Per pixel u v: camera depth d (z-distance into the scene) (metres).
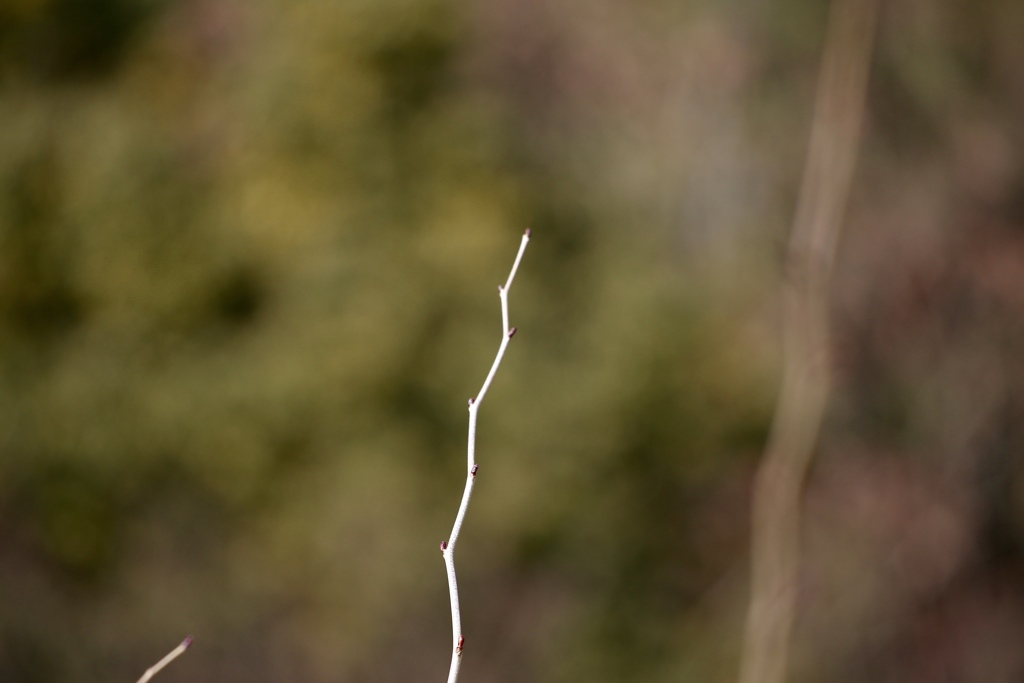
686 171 9.19
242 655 8.00
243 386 8.30
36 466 8.37
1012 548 8.02
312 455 8.23
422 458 8.23
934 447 8.12
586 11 9.61
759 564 3.27
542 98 9.42
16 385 8.45
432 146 8.98
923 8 8.18
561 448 8.29
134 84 9.24
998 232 8.39
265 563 8.12
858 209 8.27
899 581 7.82
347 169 8.79
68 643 8.01
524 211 8.95
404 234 8.69
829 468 7.99
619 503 8.27
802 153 8.92
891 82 8.22
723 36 9.20
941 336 8.27
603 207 9.18
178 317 8.52
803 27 8.82
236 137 8.98
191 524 8.27
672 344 8.58
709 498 8.39
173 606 8.10
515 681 7.86
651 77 9.43
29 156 8.85
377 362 8.27
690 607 8.16
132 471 8.34
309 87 8.89
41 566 8.20
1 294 8.50
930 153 8.38
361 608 8.00
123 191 8.77
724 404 8.48
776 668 3.19
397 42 9.04
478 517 8.16
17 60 9.20
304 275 8.48
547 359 8.50
